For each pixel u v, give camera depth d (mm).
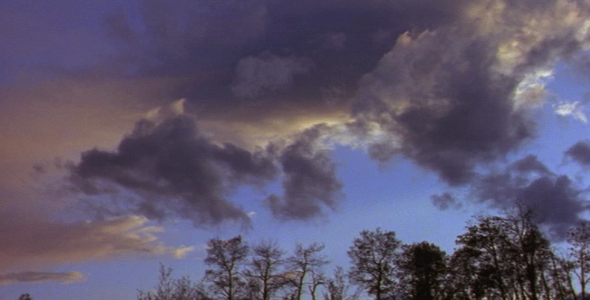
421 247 69000
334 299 66188
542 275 62500
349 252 69062
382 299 66875
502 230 64562
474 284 65688
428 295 66938
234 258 64250
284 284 64500
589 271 61375
